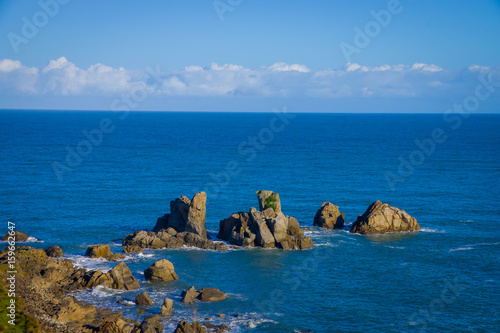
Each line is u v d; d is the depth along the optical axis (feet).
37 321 150.61
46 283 186.19
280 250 250.98
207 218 318.45
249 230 259.60
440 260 238.68
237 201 370.94
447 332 164.25
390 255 245.45
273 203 267.80
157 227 274.36
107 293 185.16
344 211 345.10
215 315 170.91
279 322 167.84
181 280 205.26
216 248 249.55
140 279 203.41
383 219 286.46
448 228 299.79
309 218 320.91
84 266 215.51
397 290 200.13
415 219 294.05
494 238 278.26
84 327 153.48
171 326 158.20
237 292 193.98
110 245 253.85
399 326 167.94
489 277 216.33
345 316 174.81
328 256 242.37
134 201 365.81
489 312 179.93
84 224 296.30
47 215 315.78
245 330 160.45
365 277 214.69
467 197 398.83
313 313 176.65
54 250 226.17
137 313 168.25
